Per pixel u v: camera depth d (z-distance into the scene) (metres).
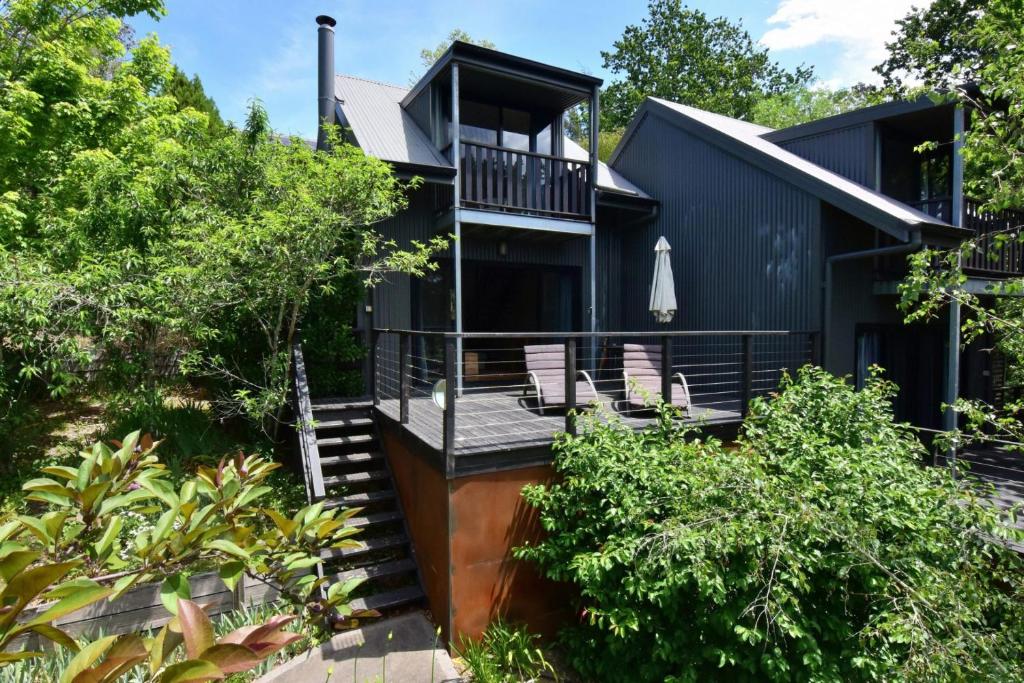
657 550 3.59
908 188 8.63
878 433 4.58
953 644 2.92
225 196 6.75
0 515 4.82
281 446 6.79
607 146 23.56
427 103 8.77
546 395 6.11
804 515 3.37
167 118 9.69
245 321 6.79
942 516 3.62
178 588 2.10
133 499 2.89
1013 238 4.27
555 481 4.76
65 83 8.79
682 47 27.59
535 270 9.24
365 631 4.30
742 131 9.59
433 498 4.54
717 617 3.50
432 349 8.32
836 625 3.59
